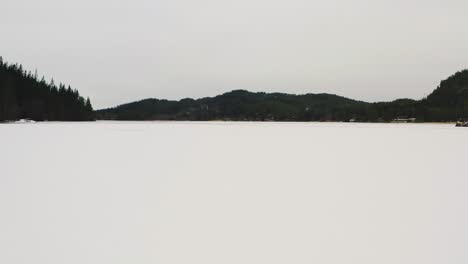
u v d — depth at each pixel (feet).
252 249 16.75
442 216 21.61
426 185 31.27
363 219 21.21
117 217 21.50
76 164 44.04
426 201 25.40
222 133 124.47
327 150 63.82
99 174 36.88
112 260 15.48
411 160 48.96
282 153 58.85
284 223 20.53
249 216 21.89
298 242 17.61
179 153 57.88
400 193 28.14
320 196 27.27
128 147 67.15
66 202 24.97
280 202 25.39
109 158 50.34
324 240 17.85
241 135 112.57
